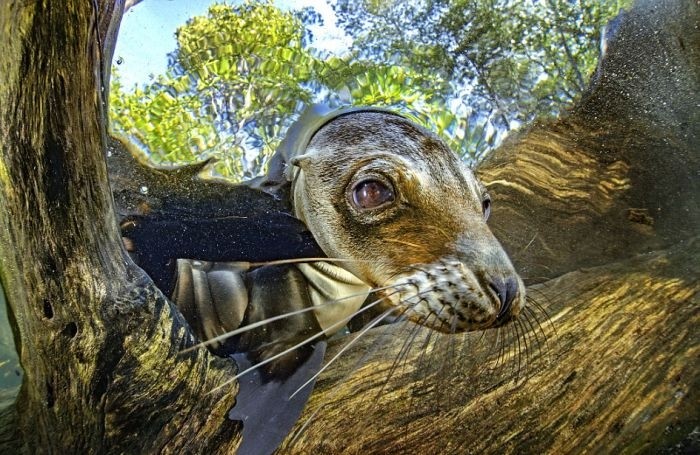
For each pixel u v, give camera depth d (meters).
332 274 0.43
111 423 0.31
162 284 0.41
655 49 0.59
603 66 0.60
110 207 0.27
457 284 0.32
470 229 0.33
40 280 0.26
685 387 0.40
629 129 0.59
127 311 0.28
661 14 0.59
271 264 0.43
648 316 0.42
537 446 0.38
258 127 0.45
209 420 0.34
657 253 0.47
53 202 0.25
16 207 0.24
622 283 0.44
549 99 0.59
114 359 0.29
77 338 0.28
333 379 0.38
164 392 0.31
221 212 0.41
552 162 0.59
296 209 0.41
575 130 0.60
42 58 0.22
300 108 0.46
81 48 0.22
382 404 0.37
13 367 0.74
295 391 0.37
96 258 0.27
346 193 0.36
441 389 0.38
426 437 0.37
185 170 0.42
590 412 0.39
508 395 0.38
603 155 0.59
